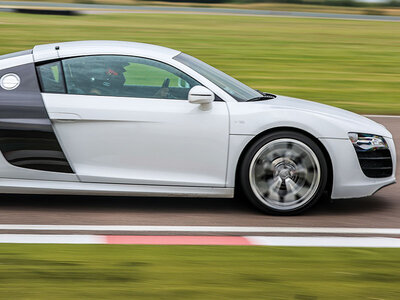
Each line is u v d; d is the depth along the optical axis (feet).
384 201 36.76
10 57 33.35
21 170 32.19
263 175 32.42
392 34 165.89
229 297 20.97
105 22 167.63
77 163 32.22
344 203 36.01
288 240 28.32
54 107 31.81
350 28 179.73
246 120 32.04
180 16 203.82
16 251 25.62
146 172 32.30
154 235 28.91
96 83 32.48
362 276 23.41
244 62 106.22
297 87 84.58
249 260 25.07
